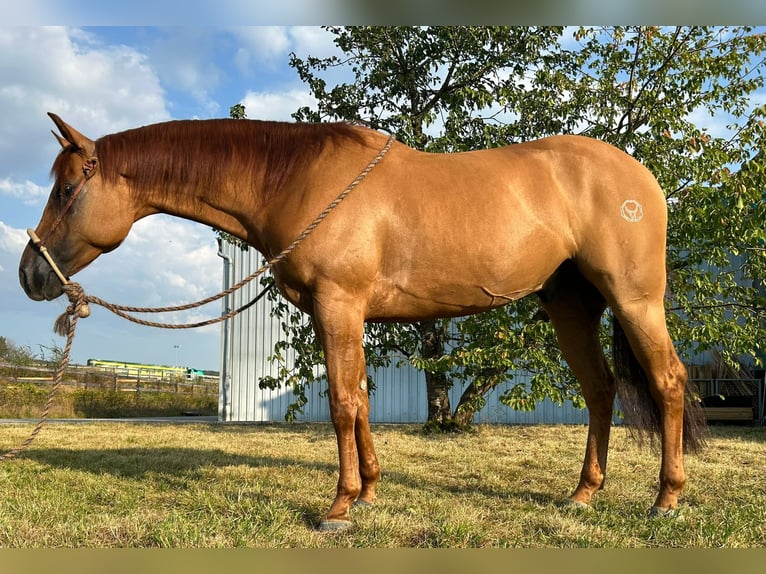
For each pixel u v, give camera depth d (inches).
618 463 205.2
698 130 263.9
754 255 264.1
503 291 127.0
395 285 122.0
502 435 324.5
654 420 132.0
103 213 127.0
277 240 123.3
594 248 127.8
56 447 253.0
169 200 131.3
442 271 121.5
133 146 129.2
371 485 136.0
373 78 317.1
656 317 128.1
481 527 117.9
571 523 119.6
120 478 171.3
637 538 112.7
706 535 111.9
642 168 133.3
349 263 115.9
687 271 271.0
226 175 127.6
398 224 119.6
